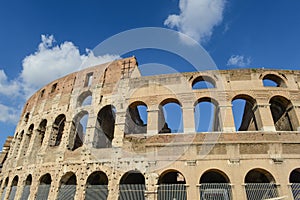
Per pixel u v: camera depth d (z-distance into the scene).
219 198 25.39
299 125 28.86
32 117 41.09
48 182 33.75
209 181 31.66
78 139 38.25
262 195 25.09
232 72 32.72
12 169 37.97
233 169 26.05
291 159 26.42
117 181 27.38
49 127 36.56
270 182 26.25
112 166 28.36
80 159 30.22
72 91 38.34
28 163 35.12
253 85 31.61
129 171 28.33
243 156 26.62
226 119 29.33
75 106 36.00
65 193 29.02
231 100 30.75
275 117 35.59
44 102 40.62
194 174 26.14
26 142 39.91
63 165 30.75
